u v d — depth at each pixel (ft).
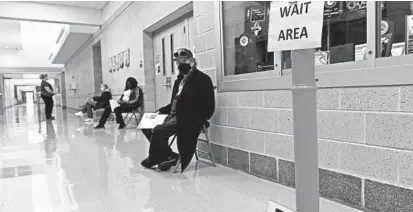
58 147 14.06
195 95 9.14
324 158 6.73
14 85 117.19
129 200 6.98
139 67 20.95
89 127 22.74
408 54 5.26
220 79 10.06
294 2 2.42
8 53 54.60
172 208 6.43
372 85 5.66
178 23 16.66
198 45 11.24
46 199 7.14
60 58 52.44
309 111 2.39
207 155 10.99
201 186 7.91
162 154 9.62
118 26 25.14
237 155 9.47
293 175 7.47
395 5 5.62
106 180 8.63
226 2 9.87
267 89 8.10
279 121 7.77
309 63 2.37
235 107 9.43
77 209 6.50
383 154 5.56
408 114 5.16
